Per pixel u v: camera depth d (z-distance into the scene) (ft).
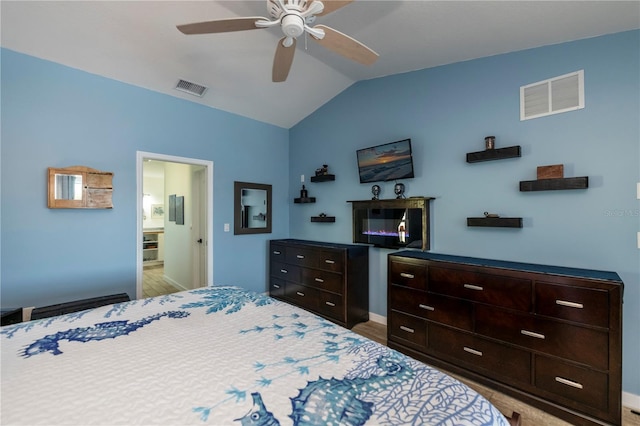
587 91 6.93
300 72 10.94
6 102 8.10
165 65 9.63
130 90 10.29
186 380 3.28
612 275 6.08
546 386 6.25
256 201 14.16
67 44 8.24
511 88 8.10
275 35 8.62
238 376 3.37
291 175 15.42
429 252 9.78
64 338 4.35
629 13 5.89
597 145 6.81
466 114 9.00
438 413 2.77
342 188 12.81
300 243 12.84
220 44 8.89
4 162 8.11
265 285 14.43
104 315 5.33
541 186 7.28
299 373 3.44
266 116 13.91
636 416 6.16
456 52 8.46
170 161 11.44
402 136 10.66
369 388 3.16
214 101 12.10
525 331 6.52
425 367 3.63
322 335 4.56
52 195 8.71
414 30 7.34
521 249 7.91
